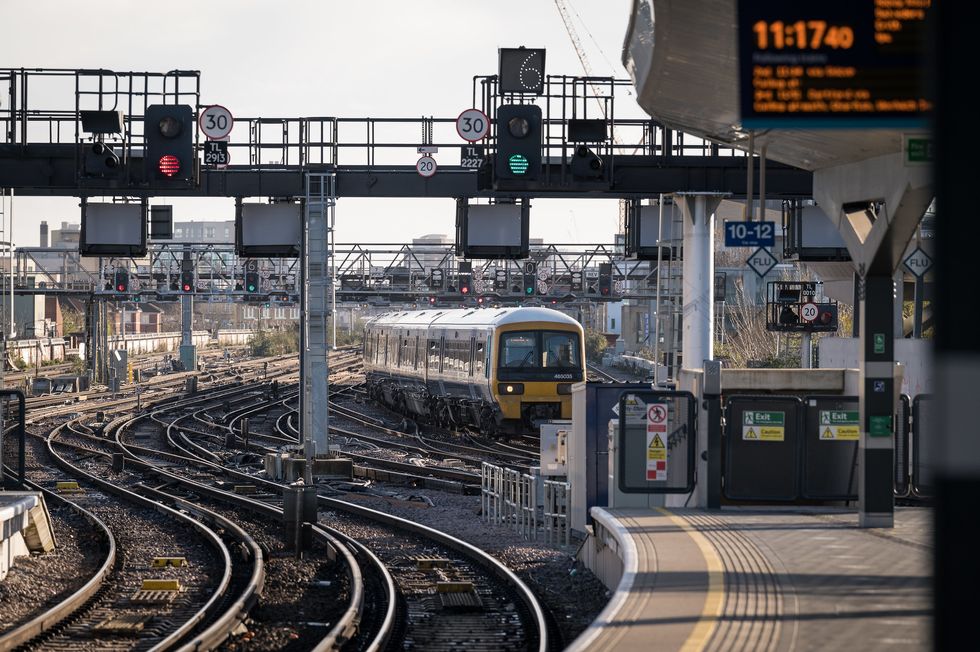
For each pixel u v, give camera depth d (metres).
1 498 49.03
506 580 41.97
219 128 66.00
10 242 103.81
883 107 21.55
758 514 40.00
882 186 35.03
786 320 108.19
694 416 41.38
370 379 159.12
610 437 46.50
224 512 63.81
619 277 175.25
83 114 63.09
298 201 74.31
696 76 33.78
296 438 106.81
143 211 73.12
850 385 44.00
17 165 65.81
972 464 9.69
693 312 66.25
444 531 54.94
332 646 31.64
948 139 9.88
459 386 111.25
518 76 62.03
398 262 180.12
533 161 61.34
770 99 21.58
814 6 21.47
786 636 22.94
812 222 74.88
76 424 122.12
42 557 48.91
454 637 33.62
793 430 41.25
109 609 38.56
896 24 21.48
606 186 64.19
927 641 10.01
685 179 65.38
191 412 142.38
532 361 101.50
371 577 43.84
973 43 9.84
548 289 180.62
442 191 70.75
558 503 50.34
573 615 36.28
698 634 23.19
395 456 90.00
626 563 30.97
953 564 9.70
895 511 41.06
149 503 65.88
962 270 9.79
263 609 38.06
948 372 9.77
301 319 75.56
